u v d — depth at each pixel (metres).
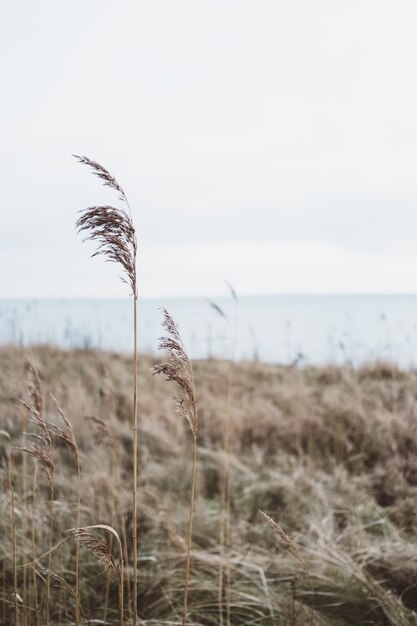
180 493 4.21
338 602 2.60
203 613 2.55
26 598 2.33
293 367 9.25
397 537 3.18
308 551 2.96
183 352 1.61
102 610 2.55
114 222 1.47
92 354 9.49
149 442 5.35
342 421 5.65
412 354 8.53
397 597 2.61
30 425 4.79
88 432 4.85
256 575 2.81
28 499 3.33
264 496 4.09
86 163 1.43
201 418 6.09
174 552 2.95
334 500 3.88
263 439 5.68
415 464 4.38
